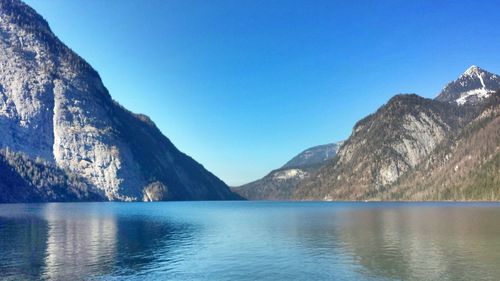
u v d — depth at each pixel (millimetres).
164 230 101312
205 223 125000
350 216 155375
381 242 76250
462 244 71562
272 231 98812
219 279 48656
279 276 49812
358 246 71750
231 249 69688
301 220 136375
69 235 86812
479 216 133625
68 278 48750
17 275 49812
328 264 56312
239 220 138250
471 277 48094
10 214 149375
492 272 50250
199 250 68875
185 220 138250
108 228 104062
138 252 66375
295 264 56625
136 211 198500
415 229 97375
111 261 58688
